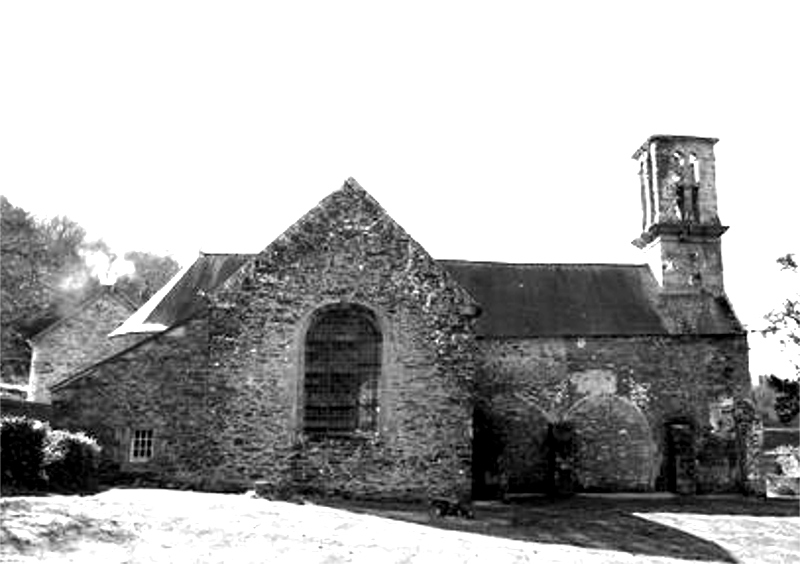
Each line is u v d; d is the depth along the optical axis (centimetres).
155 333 2542
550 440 2747
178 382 2311
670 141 3222
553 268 3192
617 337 2897
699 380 2892
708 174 3206
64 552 1192
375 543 1402
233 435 2058
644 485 2809
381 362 2122
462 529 1706
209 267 2934
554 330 2895
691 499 2642
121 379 2333
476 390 2758
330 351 2133
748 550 1767
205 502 1725
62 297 6366
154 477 2236
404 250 2180
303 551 1301
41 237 6569
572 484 2689
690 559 1625
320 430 2095
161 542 1307
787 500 2714
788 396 4844
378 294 2148
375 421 2100
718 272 3100
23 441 1811
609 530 1889
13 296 5894
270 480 2044
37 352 3194
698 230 3102
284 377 2097
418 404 2103
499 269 3170
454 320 2153
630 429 2845
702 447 2844
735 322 2978
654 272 3167
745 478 2823
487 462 2508
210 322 2108
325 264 2156
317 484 2050
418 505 2002
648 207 3259
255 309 2122
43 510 1380
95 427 2312
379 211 2195
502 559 1347
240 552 1275
